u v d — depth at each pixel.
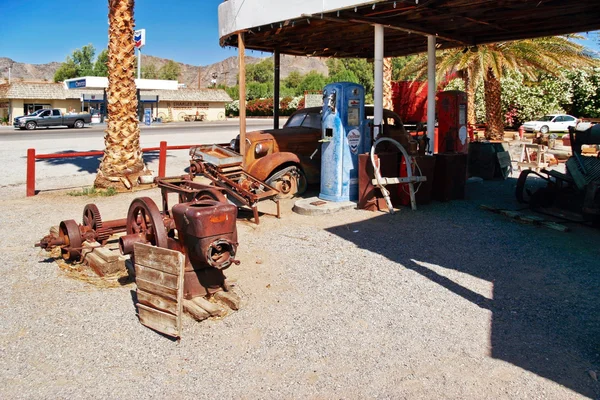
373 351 4.24
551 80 29.55
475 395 3.62
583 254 6.73
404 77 21.44
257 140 10.19
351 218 8.66
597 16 8.97
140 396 3.63
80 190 11.92
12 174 14.62
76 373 3.93
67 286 5.70
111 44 11.46
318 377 3.86
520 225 8.22
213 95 61.69
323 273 6.05
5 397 3.61
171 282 4.45
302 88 80.81
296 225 8.27
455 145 11.09
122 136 11.66
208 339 4.45
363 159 9.08
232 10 10.23
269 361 4.10
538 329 4.61
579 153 8.98
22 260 6.62
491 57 17.45
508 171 13.34
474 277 5.90
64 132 34.59
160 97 57.19
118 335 4.54
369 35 11.43
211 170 9.19
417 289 5.55
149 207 5.37
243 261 6.49
